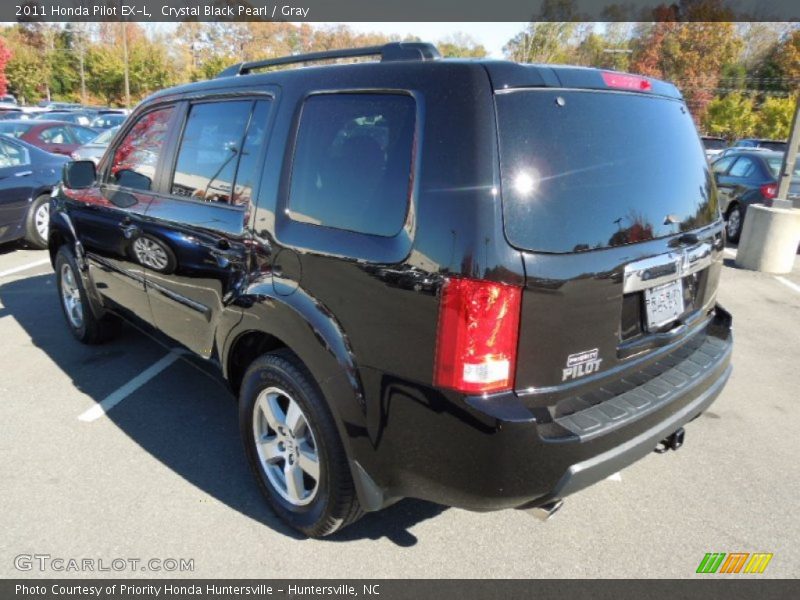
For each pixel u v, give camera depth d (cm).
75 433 351
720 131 4453
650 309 244
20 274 696
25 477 307
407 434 213
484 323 194
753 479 321
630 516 289
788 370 469
